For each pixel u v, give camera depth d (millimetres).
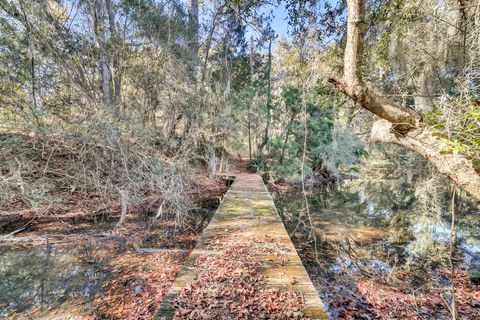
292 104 11539
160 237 5176
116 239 4988
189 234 5426
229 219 4711
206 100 11031
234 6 9477
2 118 5910
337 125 10336
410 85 3643
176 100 10000
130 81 10086
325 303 3404
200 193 9242
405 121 1634
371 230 6117
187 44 11289
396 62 3555
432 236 5691
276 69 15688
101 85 9477
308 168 11172
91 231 5293
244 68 15117
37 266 3902
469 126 1290
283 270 2775
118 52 9445
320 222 6734
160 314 2033
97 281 3537
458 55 2537
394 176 11875
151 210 6688
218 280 2531
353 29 1549
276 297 2264
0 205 5863
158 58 10008
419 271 4277
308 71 3039
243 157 17484
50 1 7578
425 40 2977
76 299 3137
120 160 6211
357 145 10805
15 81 6547
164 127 9930
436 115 1608
